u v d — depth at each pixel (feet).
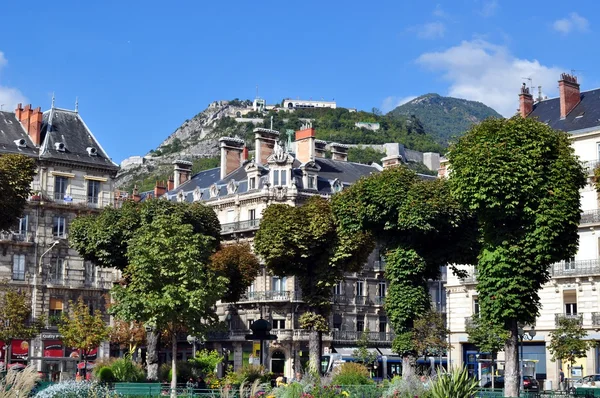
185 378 200.64
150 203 234.99
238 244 281.95
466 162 137.69
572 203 134.41
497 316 135.13
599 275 220.64
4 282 244.63
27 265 277.03
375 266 314.96
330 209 193.88
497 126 138.72
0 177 179.93
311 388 121.08
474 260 175.63
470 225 174.50
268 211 201.87
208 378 198.59
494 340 212.84
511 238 134.92
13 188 182.09
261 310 296.10
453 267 182.19
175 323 176.55
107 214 233.14
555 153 137.59
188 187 350.64
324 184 310.86
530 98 252.62
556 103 248.11
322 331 197.67
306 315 198.29
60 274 283.59
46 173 283.18
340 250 192.65
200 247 183.83
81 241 234.38
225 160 334.03
